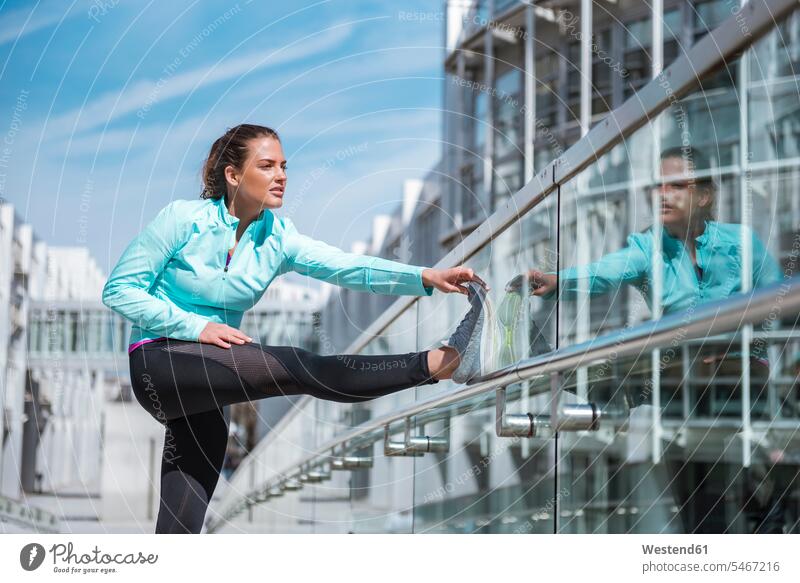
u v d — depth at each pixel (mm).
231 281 1998
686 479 3764
